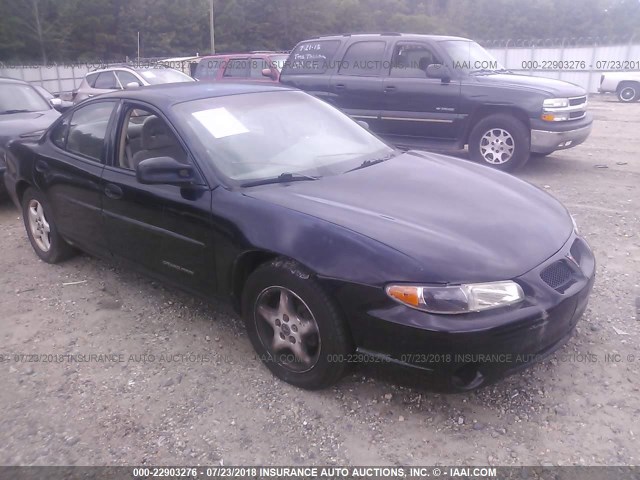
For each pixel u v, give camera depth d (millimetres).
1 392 3486
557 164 8984
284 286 3232
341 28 50719
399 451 2922
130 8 42312
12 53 37375
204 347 3895
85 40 40250
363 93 9023
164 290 4742
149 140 4027
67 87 33375
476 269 2896
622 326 3951
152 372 3635
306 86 9617
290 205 3332
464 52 8719
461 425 3082
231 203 3473
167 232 3846
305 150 4059
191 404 3322
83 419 3230
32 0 37781
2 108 8211
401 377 3027
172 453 2965
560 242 3330
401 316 2863
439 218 3277
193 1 44875
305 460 2891
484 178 3982
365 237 3045
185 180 3607
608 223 6023
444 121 8469
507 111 8125
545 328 2963
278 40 48938
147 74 13992
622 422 3053
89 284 4906
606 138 11523
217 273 3615
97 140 4465
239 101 4273
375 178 3787
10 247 5902
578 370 3484
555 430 3021
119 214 4191
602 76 20656
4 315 4434
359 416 3174
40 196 5102
